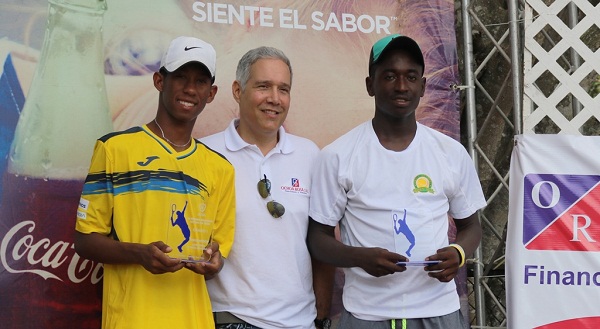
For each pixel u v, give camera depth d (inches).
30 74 133.6
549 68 142.3
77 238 113.2
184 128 117.8
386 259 117.7
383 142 127.2
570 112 179.0
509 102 180.1
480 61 182.7
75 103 136.3
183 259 110.8
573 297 136.2
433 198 125.3
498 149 180.1
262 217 125.1
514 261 136.9
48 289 132.3
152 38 142.2
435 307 123.4
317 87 153.1
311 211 129.1
